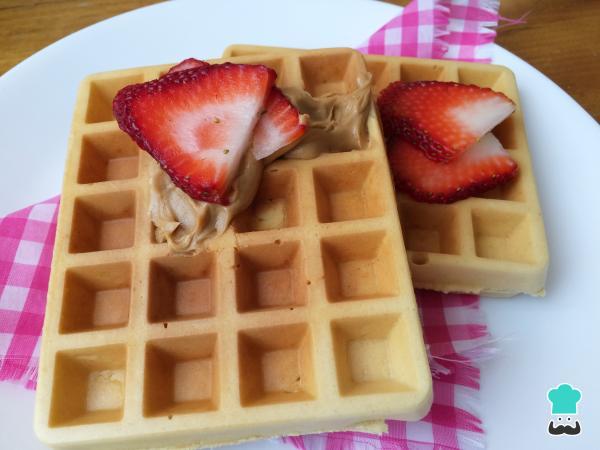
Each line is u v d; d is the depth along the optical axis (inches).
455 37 8.6
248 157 5.9
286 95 6.2
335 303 5.5
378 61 7.9
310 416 5.1
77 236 6.1
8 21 9.7
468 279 6.6
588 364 6.3
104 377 5.7
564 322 6.6
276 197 6.4
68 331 5.6
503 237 7.0
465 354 6.4
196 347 5.6
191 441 5.5
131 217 6.4
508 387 6.2
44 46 9.5
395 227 5.8
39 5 9.9
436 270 6.6
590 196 7.2
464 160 6.9
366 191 6.3
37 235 7.0
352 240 5.8
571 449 5.8
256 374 5.5
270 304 5.9
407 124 6.9
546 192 7.3
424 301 6.9
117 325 5.8
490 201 6.9
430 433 5.9
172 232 5.8
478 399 6.1
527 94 8.0
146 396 5.3
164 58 8.5
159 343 5.5
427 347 6.4
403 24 8.5
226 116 5.8
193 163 5.7
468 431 5.9
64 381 5.5
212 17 8.7
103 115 7.2
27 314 6.6
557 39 9.4
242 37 8.7
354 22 8.8
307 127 5.9
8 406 6.1
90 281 5.9
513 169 7.0
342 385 5.2
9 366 6.2
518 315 6.7
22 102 7.9
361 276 6.0
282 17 8.7
